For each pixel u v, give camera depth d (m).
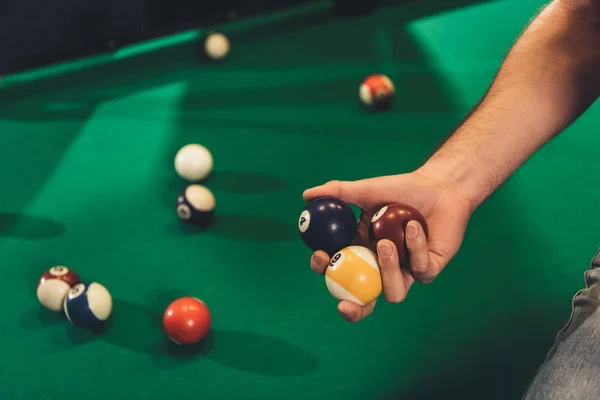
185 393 1.19
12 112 2.07
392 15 2.69
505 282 1.33
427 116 1.86
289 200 1.58
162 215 1.56
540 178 1.57
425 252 0.93
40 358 1.27
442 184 1.01
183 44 2.52
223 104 2.01
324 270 1.06
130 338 1.29
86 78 2.28
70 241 1.51
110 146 1.84
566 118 1.03
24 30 2.34
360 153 1.72
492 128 1.02
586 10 1.04
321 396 1.17
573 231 1.43
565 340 0.95
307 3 2.96
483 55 2.21
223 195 1.60
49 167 1.77
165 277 1.40
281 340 1.26
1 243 1.51
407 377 1.19
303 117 1.91
